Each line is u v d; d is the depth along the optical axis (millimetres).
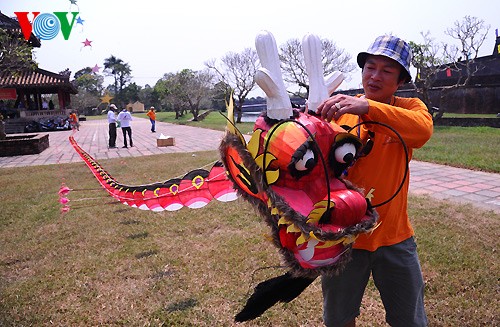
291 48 22625
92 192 7363
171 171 9266
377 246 2094
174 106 44531
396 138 1868
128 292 3615
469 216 5387
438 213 5535
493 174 8531
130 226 5391
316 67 1823
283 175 1616
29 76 29547
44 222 5676
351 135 1676
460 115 24531
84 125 34781
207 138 18953
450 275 3682
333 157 1659
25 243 4883
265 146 1581
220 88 28797
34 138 14844
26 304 3471
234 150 1732
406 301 2160
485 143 12664
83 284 3779
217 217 5680
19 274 4094
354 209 1549
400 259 2111
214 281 3771
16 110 30422
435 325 3006
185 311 3281
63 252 4578
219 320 3152
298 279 1854
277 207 1518
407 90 26266
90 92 57344
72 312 3336
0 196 7312
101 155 13484
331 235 1482
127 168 9984
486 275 3672
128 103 60750
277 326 3066
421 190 7277
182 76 37812
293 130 1591
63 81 29406
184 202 2951
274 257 4227
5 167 11289
